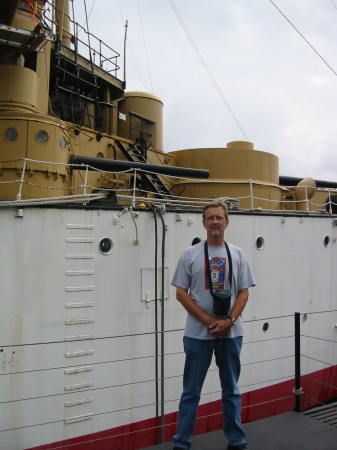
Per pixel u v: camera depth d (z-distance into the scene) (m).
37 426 6.43
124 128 12.57
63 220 6.61
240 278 4.03
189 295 4.02
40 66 9.11
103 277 7.00
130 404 7.32
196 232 8.18
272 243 9.48
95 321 6.92
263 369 9.30
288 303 9.84
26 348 6.33
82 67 10.64
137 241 7.36
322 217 10.65
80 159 8.45
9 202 6.10
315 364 10.51
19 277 6.26
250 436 4.47
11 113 7.21
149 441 7.53
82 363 6.80
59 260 6.58
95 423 6.95
